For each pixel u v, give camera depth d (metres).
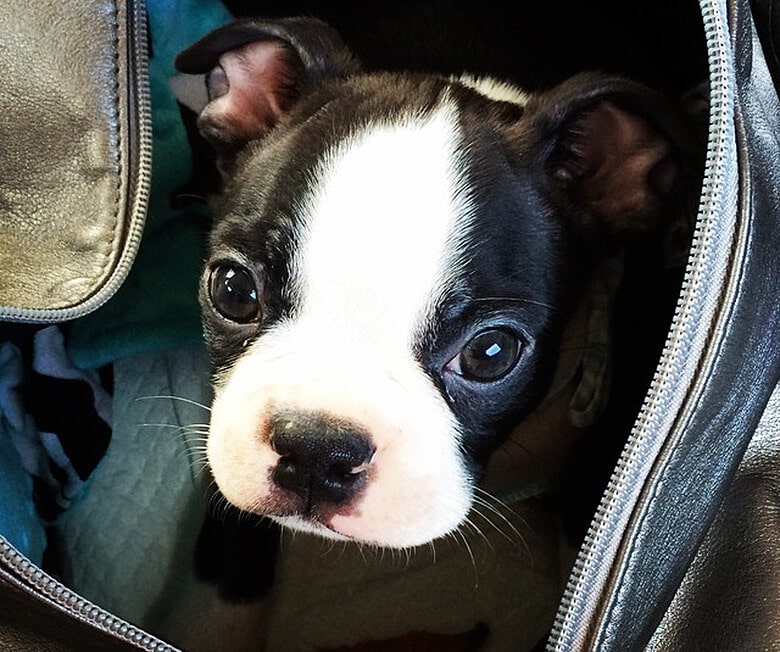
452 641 0.23
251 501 0.17
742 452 0.17
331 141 0.18
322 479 0.17
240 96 0.21
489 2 0.24
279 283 0.18
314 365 0.17
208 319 0.19
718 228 0.15
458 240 0.18
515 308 0.18
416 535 0.17
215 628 0.22
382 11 0.25
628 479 0.15
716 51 0.15
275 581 0.23
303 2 0.25
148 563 0.22
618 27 0.23
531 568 0.24
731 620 0.17
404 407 0.17
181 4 0.23
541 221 0.19
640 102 0.18
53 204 0.18
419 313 0.17
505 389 0.19
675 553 0.16
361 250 0.17
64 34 0.17
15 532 0.19
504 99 0.21
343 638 0.23
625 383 0.21
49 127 0.17
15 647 0.17
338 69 0.20
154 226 0.23
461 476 0.18
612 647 0.16
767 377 0.17
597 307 0.22
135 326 0.23
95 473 0.22
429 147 0.18
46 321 0.18
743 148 0.15
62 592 0.16
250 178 0.19
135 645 0.16
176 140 0.23
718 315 0.15
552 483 0.23
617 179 0.20
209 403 0.23
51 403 0.22
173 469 0.23
